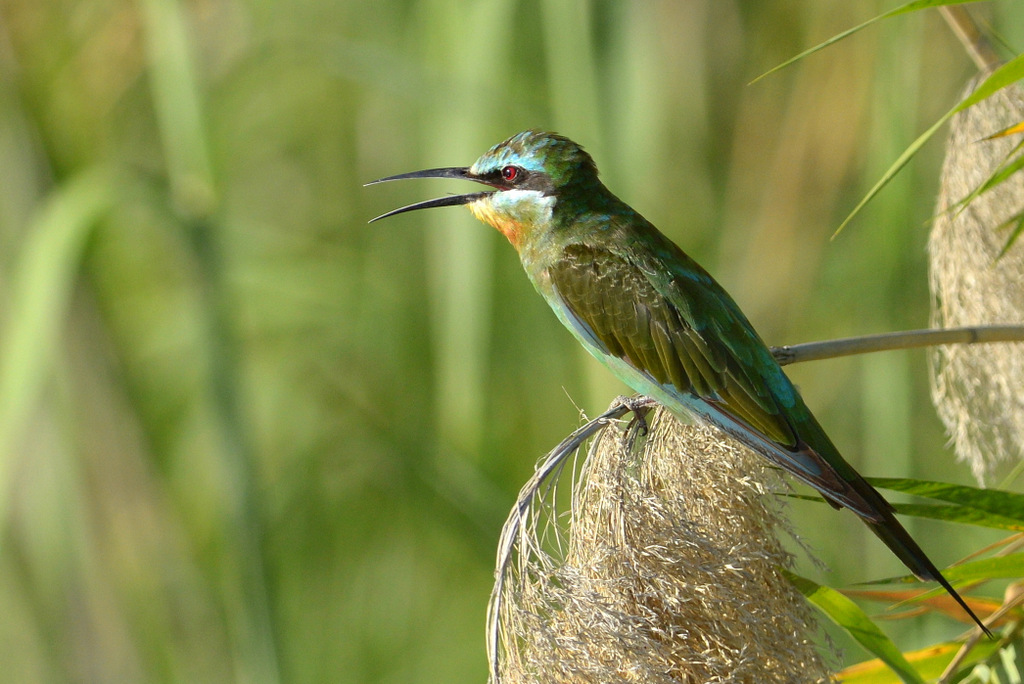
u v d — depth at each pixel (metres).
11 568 11.21
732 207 12.73
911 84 9.82
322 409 12.93
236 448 9.35
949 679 5.78
